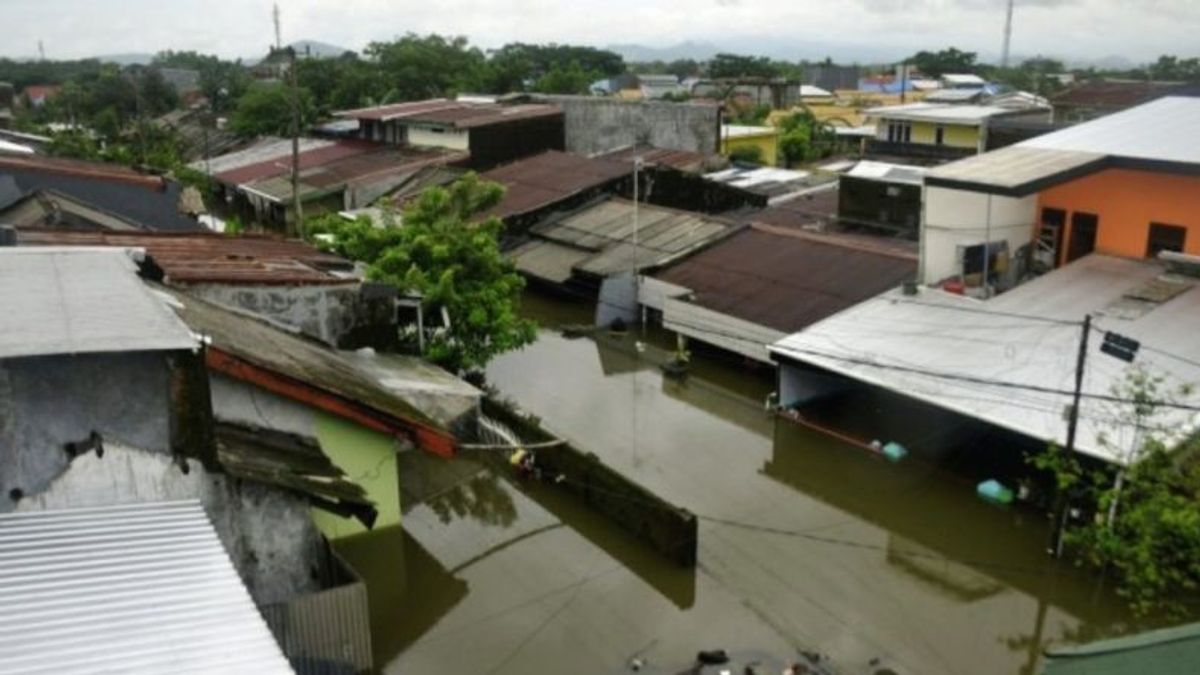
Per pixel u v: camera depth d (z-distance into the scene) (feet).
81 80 301.84
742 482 58.44
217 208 158.71
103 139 197.16
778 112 233.96
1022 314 60.75
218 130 204.23
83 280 32.91
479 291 65.41
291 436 40.70
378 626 42.63
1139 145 64.34
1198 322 55.83
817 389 67.05
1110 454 43.70
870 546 50.67
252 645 19.69
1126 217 66.95
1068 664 23.66
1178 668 22.15
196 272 50.72
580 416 69.05
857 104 263.08
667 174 111.34
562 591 45.75
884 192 97.40
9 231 46.11
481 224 70.95
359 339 55.36
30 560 22.80
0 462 25.31
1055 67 415.64
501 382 75.97
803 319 70.23
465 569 47.73
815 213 106.52
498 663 39.86
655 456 62.13
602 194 110.22
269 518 34.86
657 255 89.10
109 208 88.02
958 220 67.51
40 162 94.02
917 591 46.21
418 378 52.11
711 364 78.28
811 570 47.93
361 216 75.51
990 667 40.42
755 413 68.28
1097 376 51.49
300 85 213.05
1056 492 47.83
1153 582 35.88
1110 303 59.88
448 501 55.52
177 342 26.40
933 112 146.51
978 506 53.78
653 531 47.55
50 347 24.95
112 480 26.96
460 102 170.50
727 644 41.24
